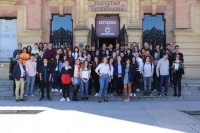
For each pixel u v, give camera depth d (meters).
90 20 18.11
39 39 17.59
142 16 18.20
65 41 18.31
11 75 13.62
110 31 18.30
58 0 18.09
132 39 17.70
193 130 7.12
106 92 12.63
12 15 17.80
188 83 14.88
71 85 14.17
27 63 13.34
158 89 13.69
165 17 18.17
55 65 13.66
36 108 10.60
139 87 13.84
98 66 12.46
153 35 18.34
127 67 12.68
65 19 18.48
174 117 8.80
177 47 13.60
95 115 9.10
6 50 18.05
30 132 6.93
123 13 18.00
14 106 11.16
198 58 17.56
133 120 8.32
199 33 17.48
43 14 18.23
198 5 17.48
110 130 7.07
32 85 13.48
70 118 8.60
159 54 14.77
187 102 12.38
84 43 17.72
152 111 9.89
